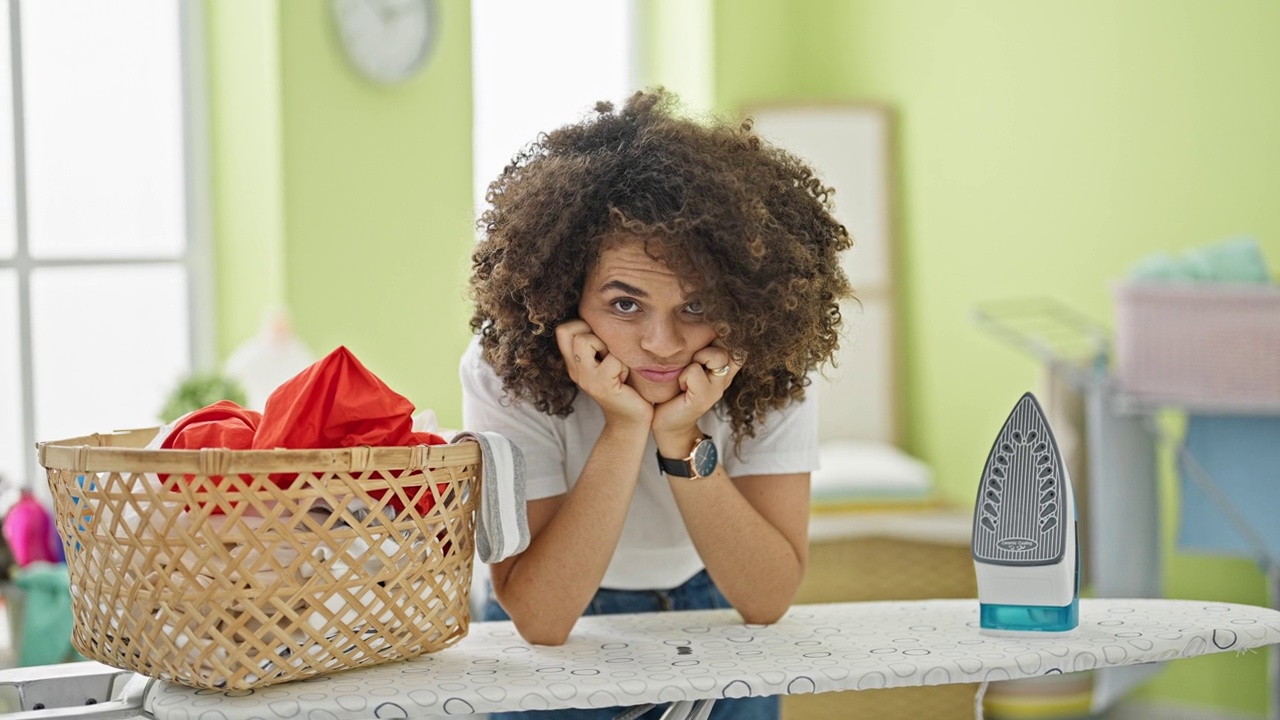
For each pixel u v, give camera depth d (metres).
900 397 4.06
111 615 1.05
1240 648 1.21
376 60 3.32
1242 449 2.88
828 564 3.20
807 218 1.27
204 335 3.35
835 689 1.09
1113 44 3.61
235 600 1.02
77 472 1.04
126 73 3.21
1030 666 1.12
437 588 1.12
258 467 1.00
